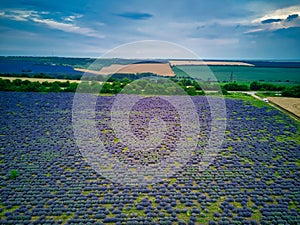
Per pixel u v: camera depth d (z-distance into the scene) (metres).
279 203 18.98
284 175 22.83
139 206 18.23
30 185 20.80
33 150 27.30
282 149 28.75
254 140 31.59
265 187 20.94
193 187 20.88
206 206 18.62
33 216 17.30
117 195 19.66
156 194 19.78
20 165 24.00
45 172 22.80
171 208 18.17
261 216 17.62
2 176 22.16
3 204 18.38
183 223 16.72
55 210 17.83
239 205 18.86
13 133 32.09
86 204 18.45
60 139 30.52
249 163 25.34
